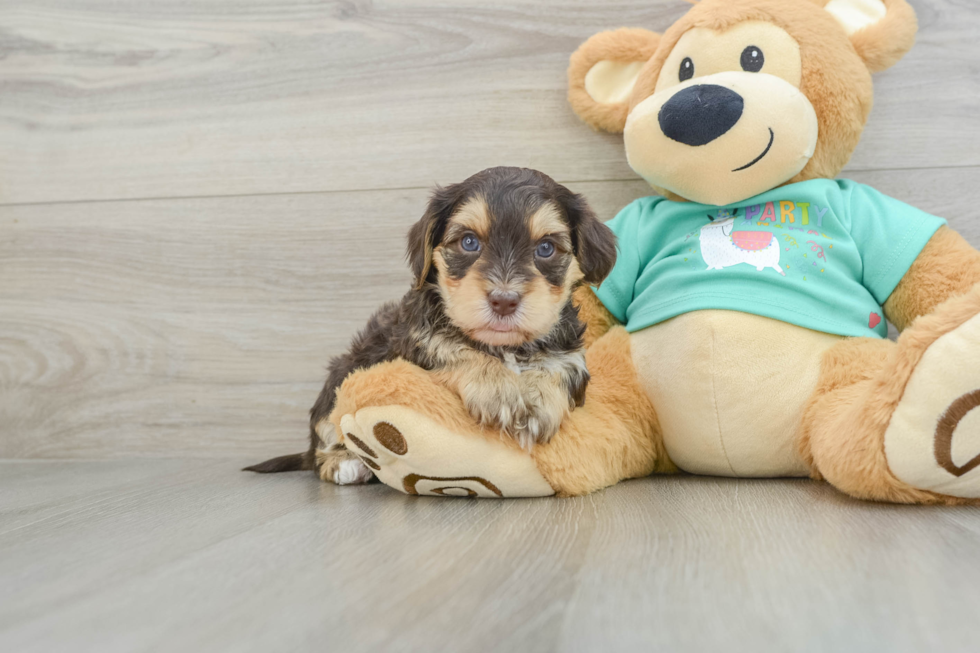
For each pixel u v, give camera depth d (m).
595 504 1.75
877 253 2.11
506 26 2.72
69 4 2.94
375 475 2.13
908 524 1.48
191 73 2.89
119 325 2.93
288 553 1.33
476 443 1.77
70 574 1.22
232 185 2.88
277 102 2.85
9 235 2.99
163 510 1.80
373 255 2.81
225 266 2.88
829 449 1.78
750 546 1.31
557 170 2.71
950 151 2.50
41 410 2.96
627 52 2.41
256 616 0.99
